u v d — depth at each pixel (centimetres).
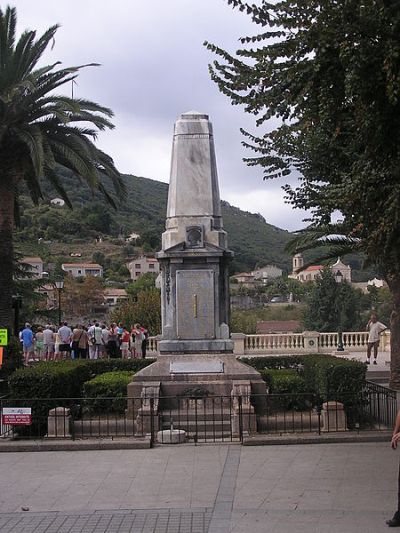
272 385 1587
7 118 2209
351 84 822
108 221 13325
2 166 2291
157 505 870
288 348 3416
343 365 1391
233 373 1511
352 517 793
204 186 1608
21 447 1217
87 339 2925
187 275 1579
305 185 1766
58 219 12694
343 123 969
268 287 11588
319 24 841
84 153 2217
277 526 768
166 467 1076
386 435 1238
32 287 3725
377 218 954
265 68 938
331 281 5938
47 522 809
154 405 1391
